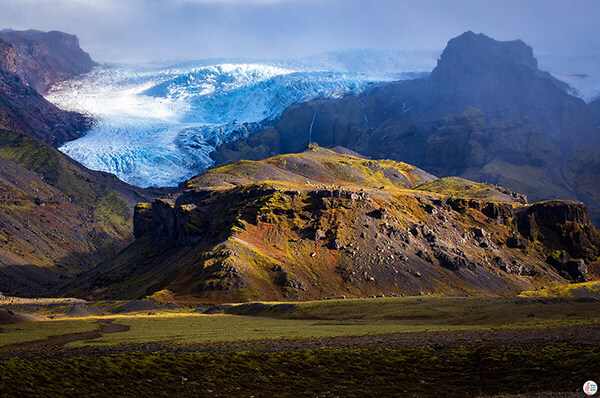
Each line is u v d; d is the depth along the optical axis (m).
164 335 118.12
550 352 74.38
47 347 97.19
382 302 171.50
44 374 72.38
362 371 76.56
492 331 95.94
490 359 75.31
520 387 66.50
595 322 98.94
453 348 82.75
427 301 167.62
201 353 86.31
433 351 82.31
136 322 162.50
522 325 105.88
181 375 76.00
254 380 74.50
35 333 128.88
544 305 143.12
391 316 147.75
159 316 189.62
